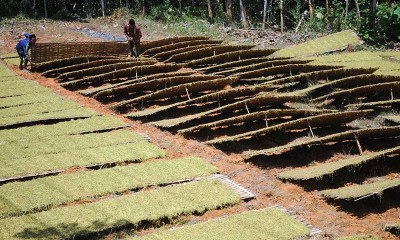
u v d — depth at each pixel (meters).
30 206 11.01
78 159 13.45
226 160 13.63
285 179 12.45
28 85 19.88
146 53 23.75
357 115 14.63
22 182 12.16
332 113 14.36
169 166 13.12
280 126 14.37
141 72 20.33
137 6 37.78
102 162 13.30
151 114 16.56
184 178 12.47
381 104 16.42
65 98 18.55
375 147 13.95
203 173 12.76
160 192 11.72
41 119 16.09
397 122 15.34
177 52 23.17
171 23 32.28
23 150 13.93
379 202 11.22
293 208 11.26
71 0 39.03
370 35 27.39
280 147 13.64
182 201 11.31
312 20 31.16
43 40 27.03
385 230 10.32
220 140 14.41
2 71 21.67
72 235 9.91
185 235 10.01
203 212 11.05
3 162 13.18
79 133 15.31
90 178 12.41
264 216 10.75
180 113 16.80
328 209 11.19
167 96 17.86
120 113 17.28
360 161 12.41
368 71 18.64
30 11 35.16
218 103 17.12
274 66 19.94
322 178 12.20
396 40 27.55
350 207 11.17
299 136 14.76
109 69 20.59
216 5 36.59
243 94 17.20
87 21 33.62
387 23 27.41
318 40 26.09
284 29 32.53
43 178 12.38
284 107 16.77
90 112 17.06
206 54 22.64
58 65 21.83
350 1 36.00
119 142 14.68
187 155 14.04
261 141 14.52
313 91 17.30
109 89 18.34
